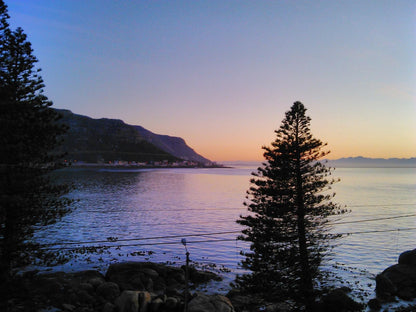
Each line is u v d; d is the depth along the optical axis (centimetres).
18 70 2531
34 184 2291
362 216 9181
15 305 2300
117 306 2478
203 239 6419
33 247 2417
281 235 2689
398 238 6481
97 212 9731
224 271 4250
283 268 2658
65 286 2814
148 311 2494
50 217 2411
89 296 2706
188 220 8656
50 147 2494
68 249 5162
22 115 2366
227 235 6806
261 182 2898
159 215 9431
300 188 2745
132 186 19900
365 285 3734
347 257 5106
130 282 3147
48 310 2370
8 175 2198
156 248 5625
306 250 2702
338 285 3703
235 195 15500
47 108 2572
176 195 15262
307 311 2627
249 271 4269
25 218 2297
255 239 2809
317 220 2797
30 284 2692
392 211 10075
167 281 3456
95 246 5622
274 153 2906
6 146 2184
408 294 3206
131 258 4866
